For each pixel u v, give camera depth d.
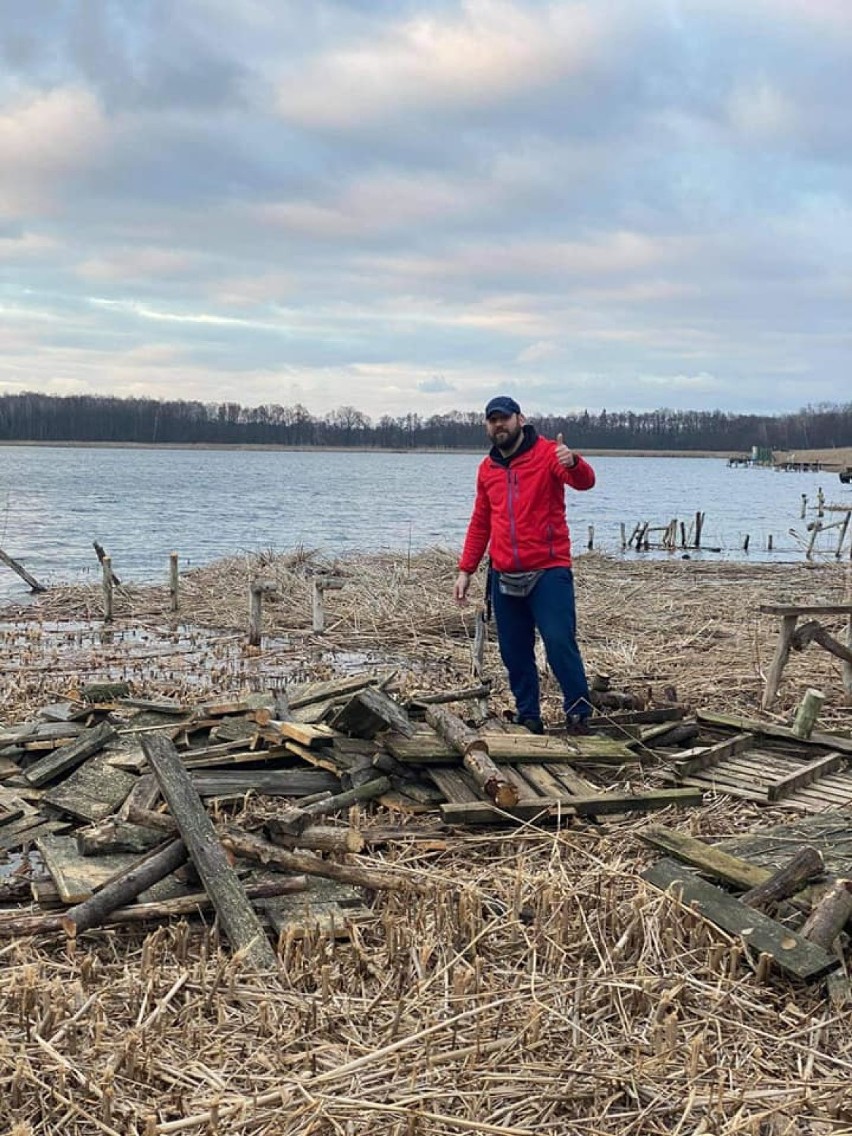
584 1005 4.41
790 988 4.58
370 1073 3.90
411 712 7.98
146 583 21.52
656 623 15.52
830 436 188.00
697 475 129.38
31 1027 4.12
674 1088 3.88
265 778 6.82
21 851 6.12
